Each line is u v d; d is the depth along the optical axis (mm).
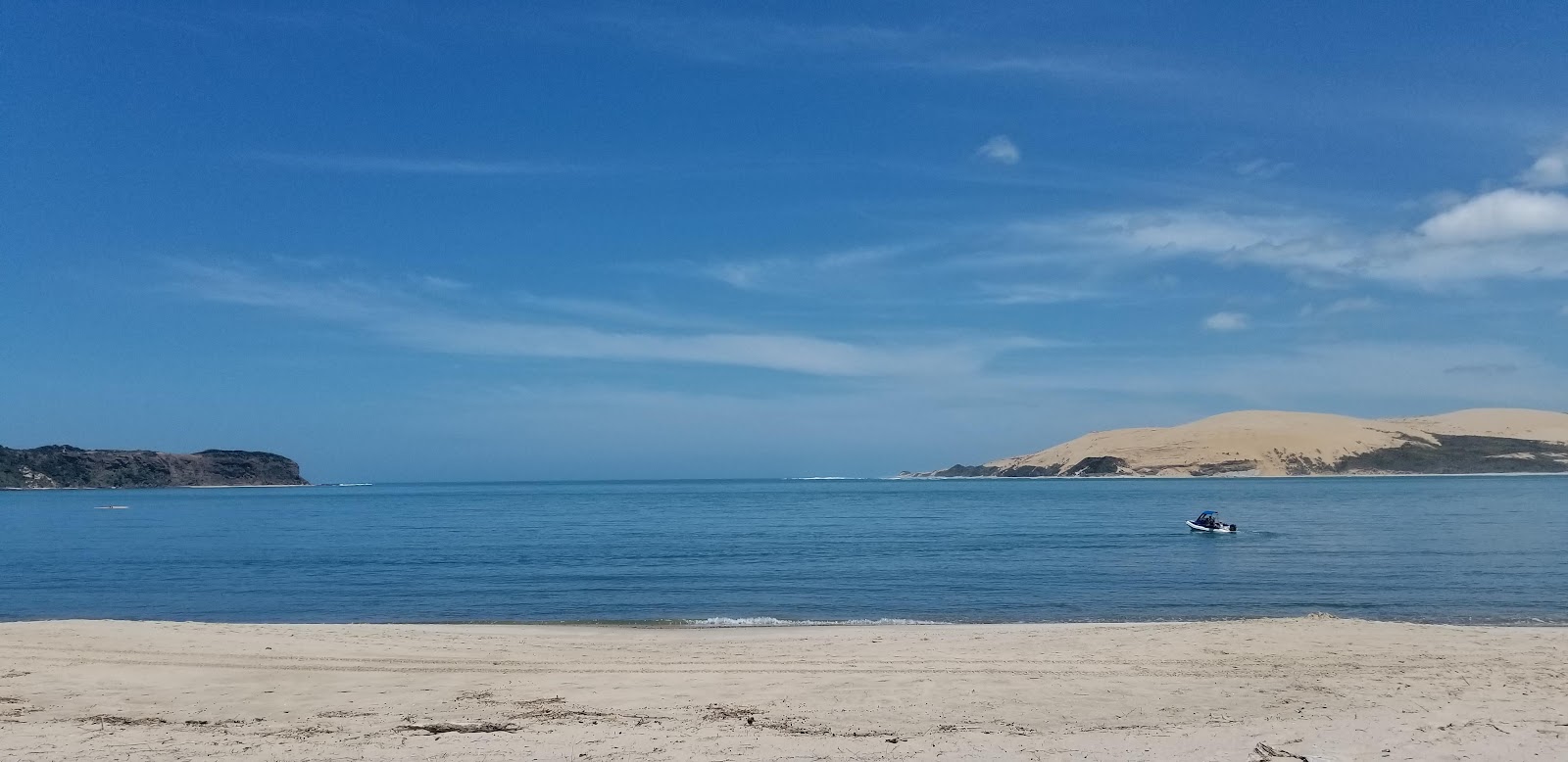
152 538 63938
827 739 10766
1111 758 9789
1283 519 73188
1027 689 13609
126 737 10844
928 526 74438
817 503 136125
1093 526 71312
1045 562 42250
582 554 48531
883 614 26984
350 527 78062
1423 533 56781
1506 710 11859
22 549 53031
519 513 108125
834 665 16125
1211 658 16141
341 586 34750
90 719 11852
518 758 9906
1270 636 18125
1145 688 13656
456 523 84625
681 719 11891
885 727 11500
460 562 44250
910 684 13992
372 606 29328
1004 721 11828
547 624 24953
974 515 92312
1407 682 13898
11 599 31172
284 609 28781
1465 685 13656
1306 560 41188
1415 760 9508
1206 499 124312
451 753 10094
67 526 81000
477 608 28734
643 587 34031
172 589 34000
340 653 17109
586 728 11352
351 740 10688
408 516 100750
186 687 13898
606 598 30844
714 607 28641
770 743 10547
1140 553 46188
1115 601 29203
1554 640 17625
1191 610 27141
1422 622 24312
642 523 83062
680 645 18812
